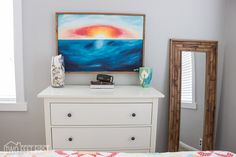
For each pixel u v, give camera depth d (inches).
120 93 65.6
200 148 86.1
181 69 82.5
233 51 80.4
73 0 76.6
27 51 77.9
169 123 83.1
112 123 64.2
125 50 79.7
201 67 84.0
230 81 82.0
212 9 82.7
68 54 77.9
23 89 79.1
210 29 83.7
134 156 42.6
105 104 63.1
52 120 62.6
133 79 82.5
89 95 61.6
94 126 63.9
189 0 81.2
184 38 82.8
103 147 65.1
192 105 84.5
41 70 79.1
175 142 83.9
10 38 79.2
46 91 66.4
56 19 75.8
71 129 63.4
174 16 81.2
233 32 80.3
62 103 62.1
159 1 79.9
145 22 79.7
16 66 77.7
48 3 76.1
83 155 41.8
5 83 81.0
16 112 80.6
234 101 79.5
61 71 72.4
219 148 87.7
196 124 85.3
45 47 78.0
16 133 81.7
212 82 84.5
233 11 80.0
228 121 82.7
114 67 80.2
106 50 79.0
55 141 63.6
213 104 85.2
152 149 66.6
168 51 82.7
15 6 74.9
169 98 83.1
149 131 65.8
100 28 77.7
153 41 81.6
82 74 80.2
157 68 83.1
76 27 76.9
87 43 77.9
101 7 77.9
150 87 77.2
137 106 64.1
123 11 78.9
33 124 81.6
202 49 83.2
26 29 76.7
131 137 65.5
